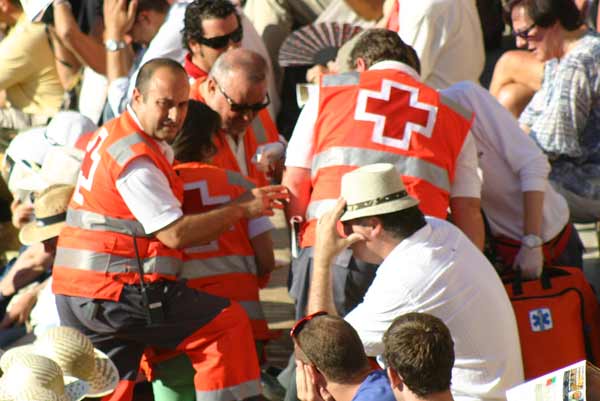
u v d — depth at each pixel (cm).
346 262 1798
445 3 2541
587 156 2431
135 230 1781
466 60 2627
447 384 1346
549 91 2464
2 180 2600
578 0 3155
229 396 1831
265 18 3200
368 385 1416
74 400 1608
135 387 2072
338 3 3097
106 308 1789
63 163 2233
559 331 1889
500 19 3544
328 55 2817
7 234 2634
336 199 1850
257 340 2044
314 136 1902
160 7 2853
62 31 2927
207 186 1909
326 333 1470
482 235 1941
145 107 1775
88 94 2948
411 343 1334
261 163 2103
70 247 1809
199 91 2088
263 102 2038
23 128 3061
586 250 2602
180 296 1819
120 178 1762
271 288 2447
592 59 2384
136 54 3012
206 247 1961
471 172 1933
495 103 2077
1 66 3041
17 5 3059
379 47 1938
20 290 2273
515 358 1680
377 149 1848
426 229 1647
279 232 2666
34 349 1667
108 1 2814
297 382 1511
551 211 2134
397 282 1611
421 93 1884
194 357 1847
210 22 2278
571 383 1096
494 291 1667
